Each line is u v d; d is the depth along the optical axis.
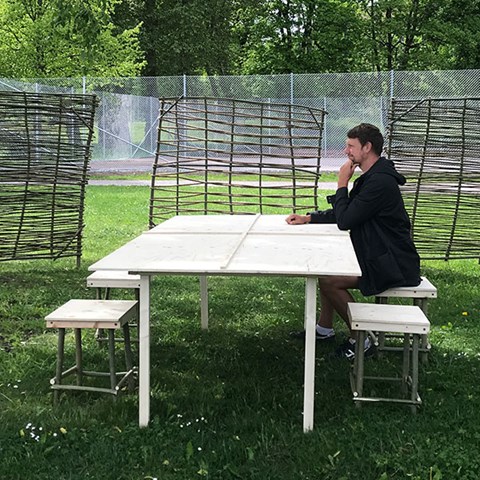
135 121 21.69
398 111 6.95
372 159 4.19
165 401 3.66
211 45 31.45
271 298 6.02
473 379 4.04
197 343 4.76
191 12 29.53
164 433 3.24
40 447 3.09
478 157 6.86
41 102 6.65
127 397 3.69
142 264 3.18
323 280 4.27
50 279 6.62
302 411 3.55
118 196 13.42
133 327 5.07
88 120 6.95
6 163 6.59
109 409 3.52
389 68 31.06
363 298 6.03
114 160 21.53
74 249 7.25
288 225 4.59
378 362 4.34
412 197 7.13
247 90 19.70
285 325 5.21
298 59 31.27
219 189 13.81
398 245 4.12
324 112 6.68
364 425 3.33
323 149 19.55
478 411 3.52
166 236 4.07
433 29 29.36
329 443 3.10
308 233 4.21
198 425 3.35
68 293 6.07
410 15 30.16
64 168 6.91
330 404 3.64
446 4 29.56
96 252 7.94
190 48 29.69
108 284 4.26
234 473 2.86
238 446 3.10
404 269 4.11
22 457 3.02
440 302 5.83
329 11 30.91
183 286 6.40
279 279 6.73
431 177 6.97
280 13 31.92
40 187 7.09
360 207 4.04
